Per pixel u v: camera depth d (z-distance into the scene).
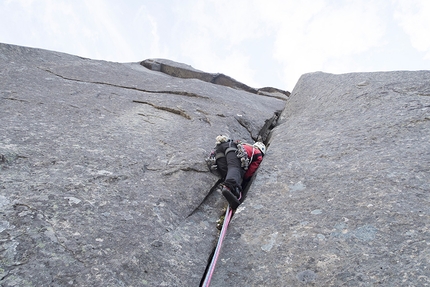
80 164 3.68
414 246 2.40
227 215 3.42
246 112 7.00
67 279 2.27
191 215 3.44
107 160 3.90
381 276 2.24
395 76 5.98
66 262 2.39
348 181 3.44
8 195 2.89
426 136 3.89
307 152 4.36
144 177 3.77
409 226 2.60
